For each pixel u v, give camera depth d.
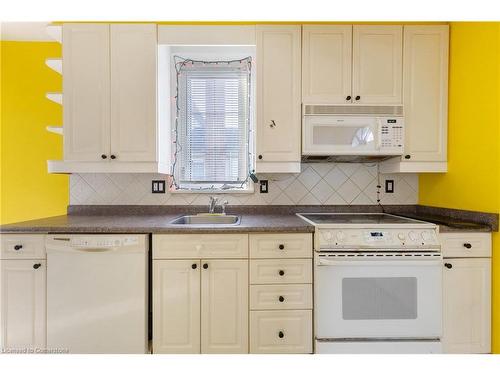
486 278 1.64
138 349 1.58
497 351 1.60
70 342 1.59
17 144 2.25
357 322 1.59
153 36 1.92
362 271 1.59
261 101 1.92
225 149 2.36
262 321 1.61
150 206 2.25
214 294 1.60
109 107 1.91
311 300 1.61
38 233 1.59
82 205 2.25
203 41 1.93
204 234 1.60
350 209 2.28
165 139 2.13
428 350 1.61
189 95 2.36
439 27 1.94
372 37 1.93
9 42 2.25
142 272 1.58
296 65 1.92
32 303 1.58
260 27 1.92
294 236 1.62
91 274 1.58
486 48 1.66
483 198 1.69
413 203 2.30
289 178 2.28
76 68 1.90
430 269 1.60
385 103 1.93
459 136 1.86
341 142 1.91
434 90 1.95
